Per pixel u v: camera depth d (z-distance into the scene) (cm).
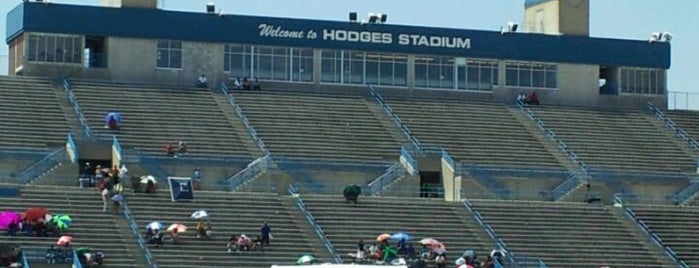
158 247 10612
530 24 14600
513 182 12562
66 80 12794
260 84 13412
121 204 10950
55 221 10500
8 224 10394
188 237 10781
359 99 13438
